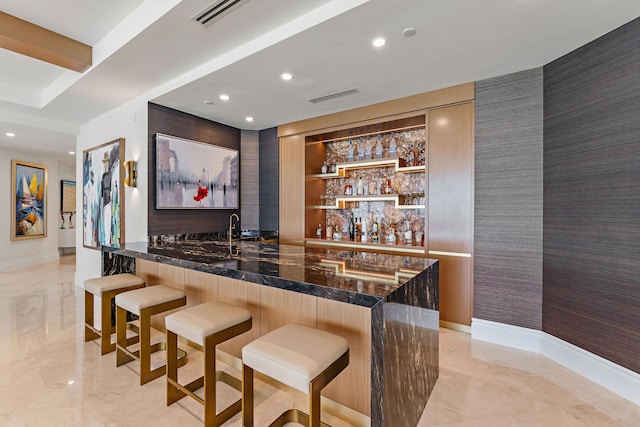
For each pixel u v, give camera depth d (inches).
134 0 87.0
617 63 79.9
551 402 75.2
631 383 75.9
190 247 111.1
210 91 122.7
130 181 139.7
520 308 105.2
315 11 79.1
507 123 107.4
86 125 179.6
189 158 150.6
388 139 153.6
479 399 76.1
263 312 82.3
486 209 111.7
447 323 121.2
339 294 54.6
